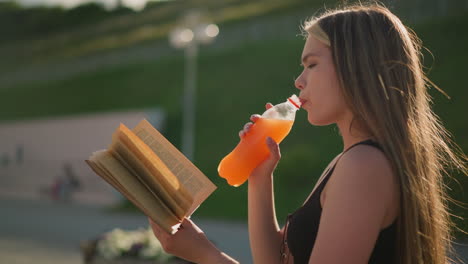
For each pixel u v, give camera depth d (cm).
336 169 107
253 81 2214
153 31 4181
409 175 105
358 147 107
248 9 3522
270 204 145
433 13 1981
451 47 1719
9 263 775
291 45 2375
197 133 1988
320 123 122
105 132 2309
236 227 1184
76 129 2447
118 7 4884
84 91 3175
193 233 129
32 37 5103
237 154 145
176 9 4412
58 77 3681
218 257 126
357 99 111
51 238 1039
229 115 2038
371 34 115
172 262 359
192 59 1819
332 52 116
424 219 109
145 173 117
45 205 1897
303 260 116
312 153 1509
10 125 2802
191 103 1766
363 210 99
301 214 118
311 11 2592
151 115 2183
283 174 1465
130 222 1346
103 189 2077
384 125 108
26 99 3506
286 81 2119
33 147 2648
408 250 107
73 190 2095
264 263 142
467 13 1867
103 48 4116
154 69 2955
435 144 124
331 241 99
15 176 2664
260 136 143
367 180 101
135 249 368
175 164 133
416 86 117
